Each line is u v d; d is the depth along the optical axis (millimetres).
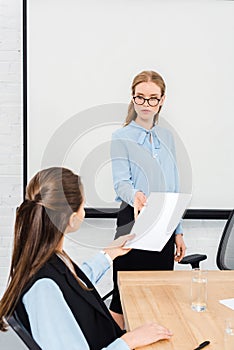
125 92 3863
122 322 3000
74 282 1706
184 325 1869
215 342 1723
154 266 2953
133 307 2041
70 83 3844
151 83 2611
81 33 3814
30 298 1616
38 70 3824
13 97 3887
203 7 3822
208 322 1899
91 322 1727
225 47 3854
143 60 3842
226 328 1649
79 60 3832
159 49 3838
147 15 3814
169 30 3828
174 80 3859
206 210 3934
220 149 3918
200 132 3900
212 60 3857
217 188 3941
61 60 3826
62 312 1607
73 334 1597
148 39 3828
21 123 3904
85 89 3854
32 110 3850
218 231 3996
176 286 2311
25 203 1663
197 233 3994
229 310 2021
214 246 4004
